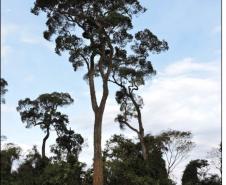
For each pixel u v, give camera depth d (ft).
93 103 142.92
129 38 155.43
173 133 207.31
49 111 237.66
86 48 155.22
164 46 175.94
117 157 162.20
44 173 146.10
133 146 189.67
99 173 134.92
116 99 201.36
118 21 147.54
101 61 151.33
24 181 140.46
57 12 156.66
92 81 147.43
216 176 188.34
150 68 186.39
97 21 151.64
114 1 155.22
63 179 144.36
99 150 137.08
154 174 161.17
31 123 237.86
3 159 137.18
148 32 174.40
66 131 239.91
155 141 201.05
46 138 236.02
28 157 152.46
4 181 135.95
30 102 238.07
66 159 156.46
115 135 185.68
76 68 161.89
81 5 154.30
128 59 176.04
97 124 139.74
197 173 188.03
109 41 152.25
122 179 151.12
